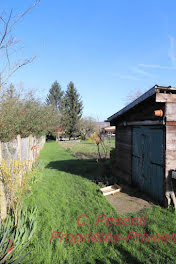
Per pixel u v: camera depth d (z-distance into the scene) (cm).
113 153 805
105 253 268
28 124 750
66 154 1445
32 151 870
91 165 962
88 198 484
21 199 349
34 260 249
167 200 411
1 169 323
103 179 648
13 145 465
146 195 504
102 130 1098
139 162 554
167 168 418
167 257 256
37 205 419
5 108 541
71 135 3472
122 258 257
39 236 304
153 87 396
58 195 507
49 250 269
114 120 756
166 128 416
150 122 478
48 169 868
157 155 455
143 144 529
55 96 4034
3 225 296
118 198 488
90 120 3159
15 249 242
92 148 1819
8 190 381
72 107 3497
